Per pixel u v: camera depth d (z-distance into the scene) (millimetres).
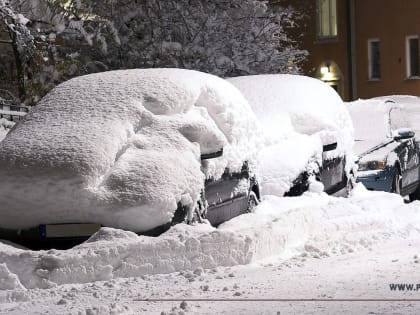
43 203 11391
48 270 10414
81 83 13180
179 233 11188
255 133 14219
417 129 20984
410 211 15258
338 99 17625
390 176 18594
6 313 8969
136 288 9953
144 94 12656
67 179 11336
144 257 10711
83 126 12102
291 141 15992
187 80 13102
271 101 16688
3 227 11609
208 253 10977
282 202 14789
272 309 8586
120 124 12133
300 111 16547
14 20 24078
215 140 12648
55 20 27672
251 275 10469
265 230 11664
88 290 9969
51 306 9219
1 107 22109
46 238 11422
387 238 13141
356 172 17875
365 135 19578
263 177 15375
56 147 11727
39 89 27734
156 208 11359
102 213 11289
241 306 8758
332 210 14250
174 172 11742
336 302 8812
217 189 12875
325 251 11883
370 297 9000
